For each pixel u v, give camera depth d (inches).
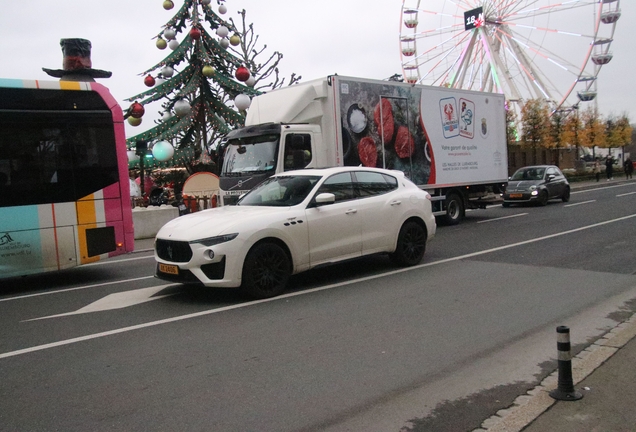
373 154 512.7
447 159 598.5
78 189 353.7
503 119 687.1
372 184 345.7
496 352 203.2
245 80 745.6
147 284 346.9
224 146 494.0
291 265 297.0
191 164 888.9
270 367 191.5
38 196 340.2
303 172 332.2
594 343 206.1
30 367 198.4
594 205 783.1
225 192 479.5
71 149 352.2
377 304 272.4
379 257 402.6
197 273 270.5
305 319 249.0
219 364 195.3
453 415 153.3
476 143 641.0
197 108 851.4
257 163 463.2
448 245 460.8
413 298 283.0
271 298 287.4
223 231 273.4
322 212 308.8
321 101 488.1
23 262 335.0
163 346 217.2
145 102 834.8
